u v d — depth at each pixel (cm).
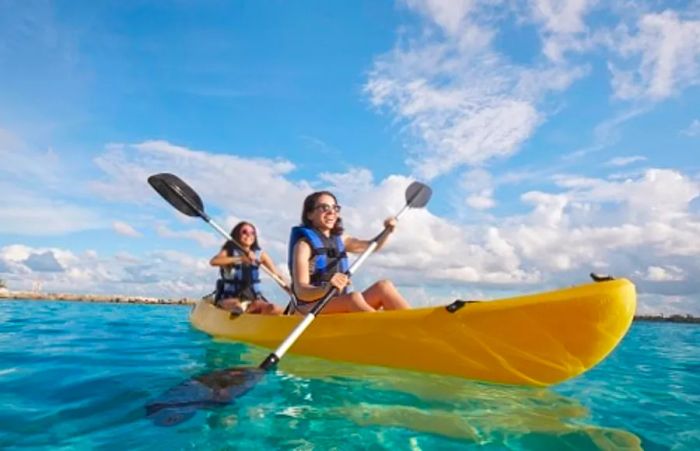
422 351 303
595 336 261
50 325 661
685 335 967
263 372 284
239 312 480
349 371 309
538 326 269
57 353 394
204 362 349
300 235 389
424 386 277
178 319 876
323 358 343
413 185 473
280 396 249
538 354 276
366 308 340
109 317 888
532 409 246
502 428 215
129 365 338
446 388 275
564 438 208
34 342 465
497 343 281
